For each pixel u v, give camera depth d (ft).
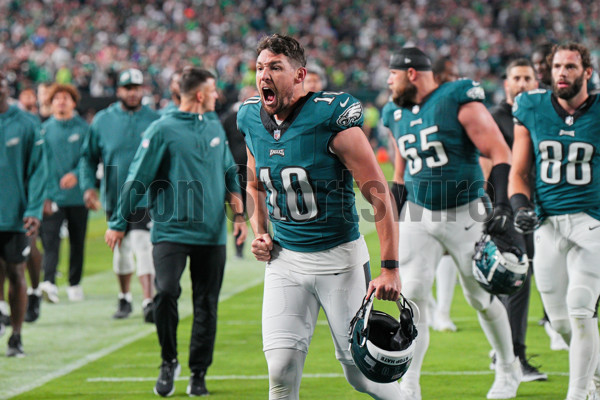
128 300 41.70
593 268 24.54
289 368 20.16
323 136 19.40
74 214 45.11
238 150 44.09
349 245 20.39
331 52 173.17
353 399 27.50
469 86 26.84
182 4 178.29
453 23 185.47
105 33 162.40
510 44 179.32
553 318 26.03
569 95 24.70
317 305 20.83
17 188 32.96
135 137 39.83
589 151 24.76
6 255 33.19
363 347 19.01
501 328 27.04
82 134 45.70
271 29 182.50
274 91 19.15
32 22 163.32
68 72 121.08
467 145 26.86
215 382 29.89
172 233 27.76
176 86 36.94
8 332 38.24
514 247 24.97
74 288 46.09
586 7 190.08
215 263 28.02
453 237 26.73
